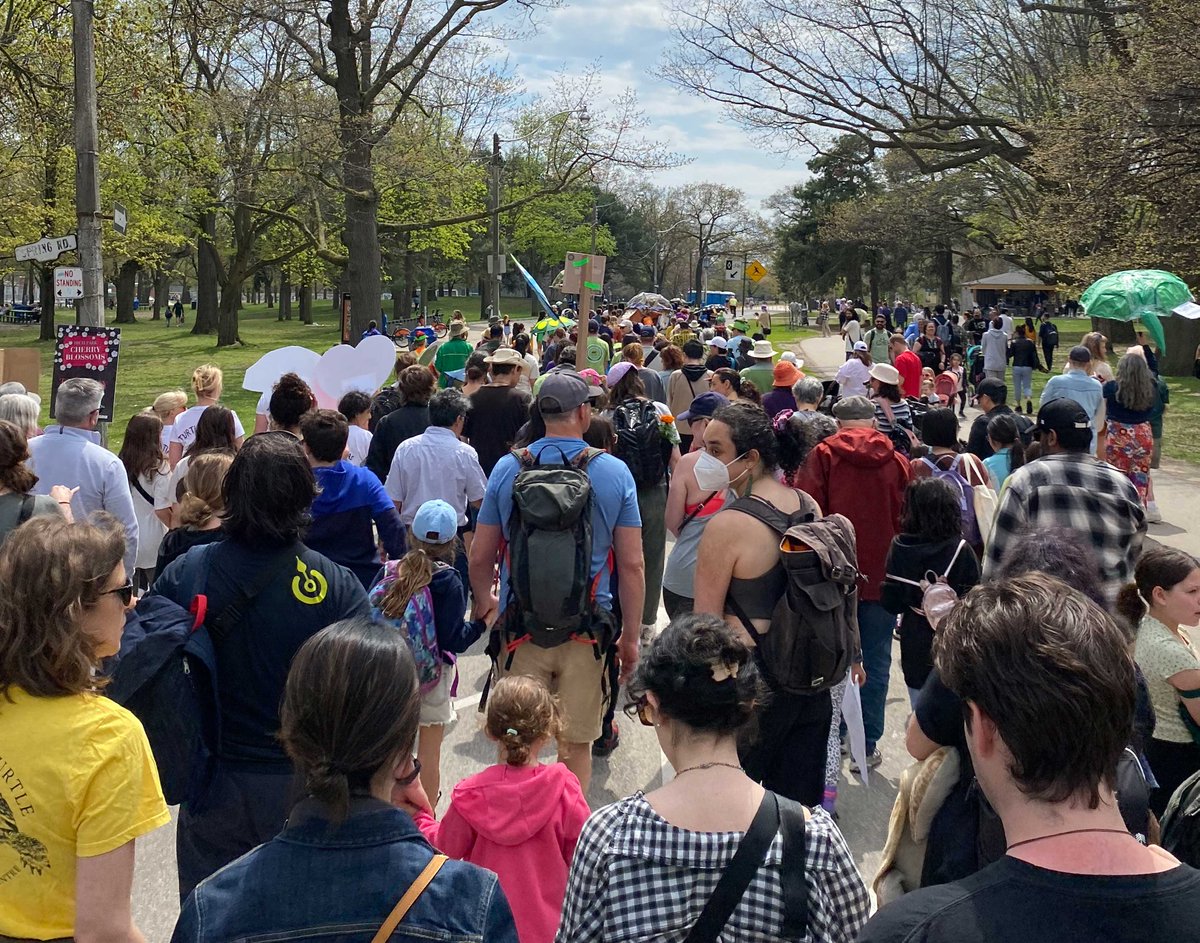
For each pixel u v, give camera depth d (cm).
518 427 798
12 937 213
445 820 318
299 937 172
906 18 2800
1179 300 1171
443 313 8562
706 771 219
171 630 281
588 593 422
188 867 305
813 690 360
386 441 729
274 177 2522
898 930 148
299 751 182
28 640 214
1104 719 149
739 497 397
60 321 6831
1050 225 2398
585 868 212
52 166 2481
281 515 305
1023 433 816
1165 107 2072
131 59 1831
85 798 214
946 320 3033
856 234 5416
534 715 320
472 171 2698
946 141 2978
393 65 2336
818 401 765
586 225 7800
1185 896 143
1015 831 154
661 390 1067
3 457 429
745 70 2783
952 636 165
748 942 203
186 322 6412
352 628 190
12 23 1791
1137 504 458
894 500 531
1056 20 3036
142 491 659
